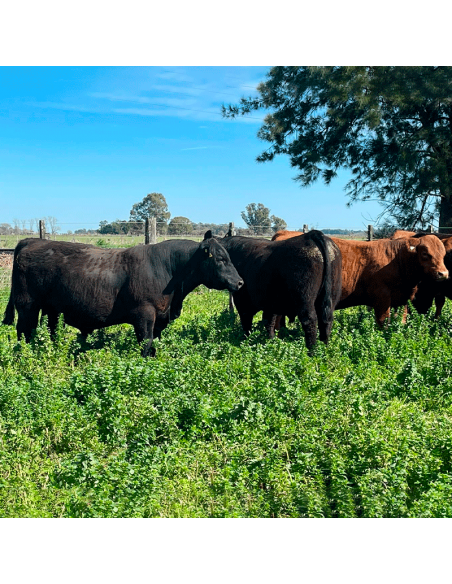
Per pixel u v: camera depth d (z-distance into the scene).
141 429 6.71
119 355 10.07
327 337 10.81
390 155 28.78
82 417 6.91
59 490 5.60
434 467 5.75
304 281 10.59
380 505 5.21
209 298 18.84
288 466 5.93
